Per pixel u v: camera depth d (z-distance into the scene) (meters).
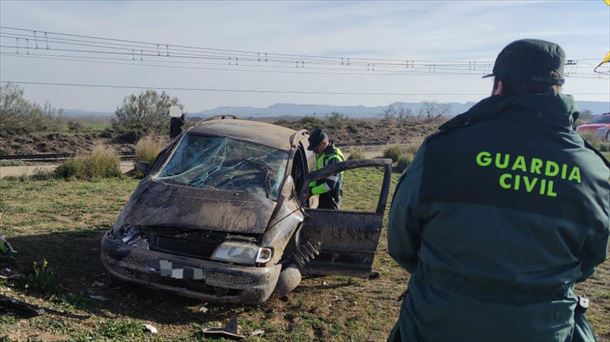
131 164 15.26
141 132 28.52
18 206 8.21
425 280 2.04
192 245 4.98
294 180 6.50
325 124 39.97
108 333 4.03
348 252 5.59
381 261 7.19
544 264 1.84
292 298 5.59
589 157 1.95
